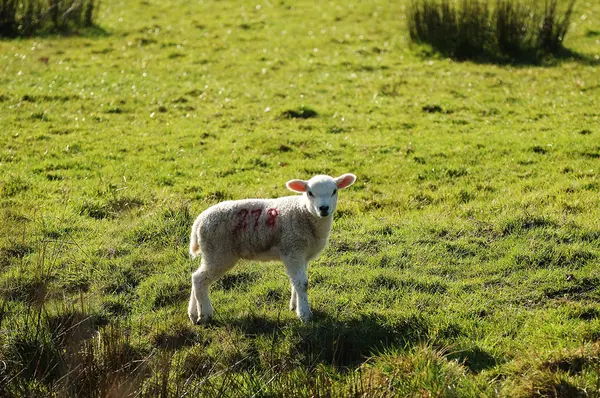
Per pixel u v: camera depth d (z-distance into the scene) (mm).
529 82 18078
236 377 6633
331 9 25875
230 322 7633
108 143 14188
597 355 6285
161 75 18969
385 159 13250
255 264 8953
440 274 8570
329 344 7035
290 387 6117
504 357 6602
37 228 9852
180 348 7273
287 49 21484
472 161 12961
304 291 7410
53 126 15117
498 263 8641
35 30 22625
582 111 15617
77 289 8500
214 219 7449
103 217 10680
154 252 9398
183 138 14609
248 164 13164
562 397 5832
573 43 20984
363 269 8641
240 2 27031
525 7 21797
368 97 17297
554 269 8375
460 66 19703
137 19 24672
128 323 7777
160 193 11414
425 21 21344
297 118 15891
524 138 14031
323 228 7434
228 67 19812
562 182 11477
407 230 9781
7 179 11750
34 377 6535
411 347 6875
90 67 19375
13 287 8297
